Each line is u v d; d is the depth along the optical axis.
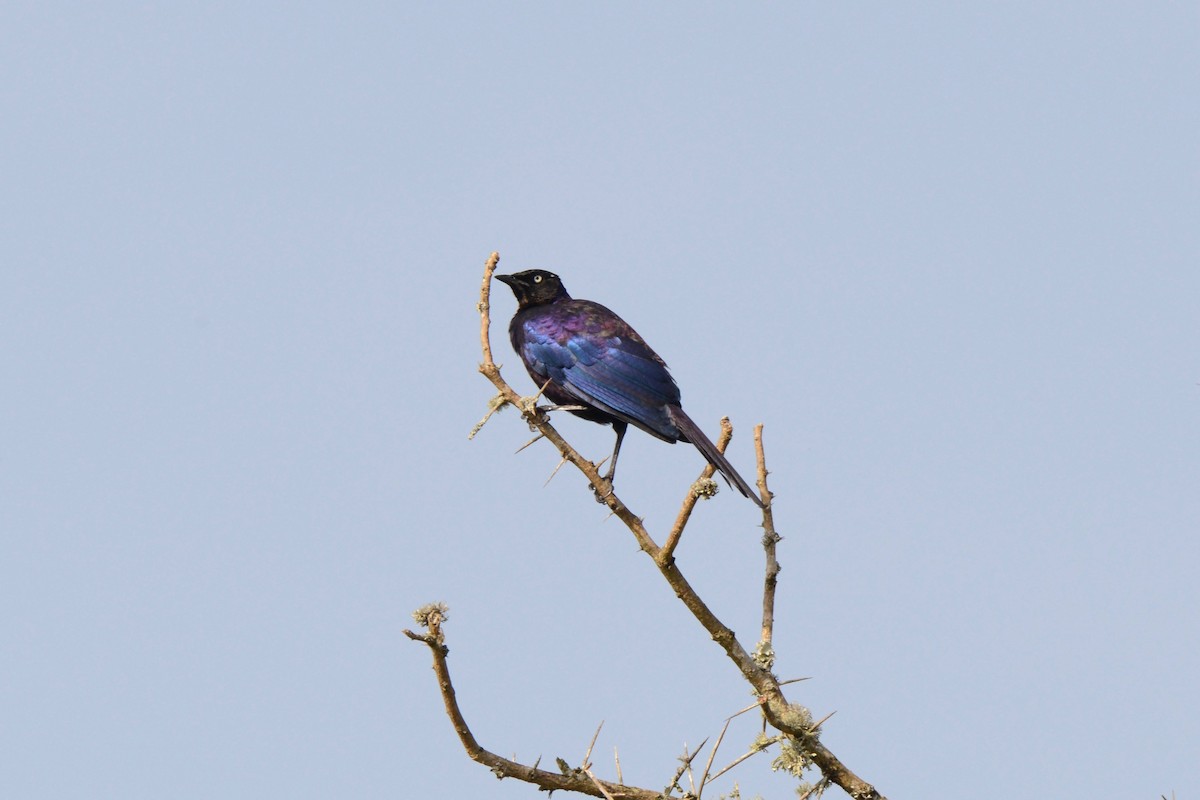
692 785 10.27
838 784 10.98
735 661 11.22
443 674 9.91
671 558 11.20
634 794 10.34
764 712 11.03
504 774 10.20
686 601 11.22
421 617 9.84
